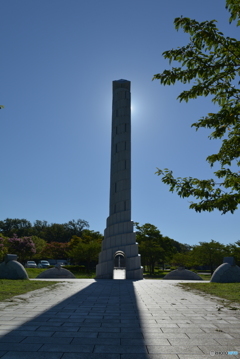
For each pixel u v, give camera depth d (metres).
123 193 34.78
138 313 11.15
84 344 7.18
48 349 6.77
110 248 33.47
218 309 11.98
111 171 36.53
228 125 9.77
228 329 8.64
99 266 33.41
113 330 8.54
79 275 47.91
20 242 65.69
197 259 60.25
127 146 36.25
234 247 58.34
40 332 8.23
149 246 58.41
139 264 33.00
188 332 8.30
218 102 9.77
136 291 18.81
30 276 36.16
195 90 9.34
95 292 17.95
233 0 8.67
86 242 73.62
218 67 8.84
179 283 25.03
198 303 13.70
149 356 6.36
